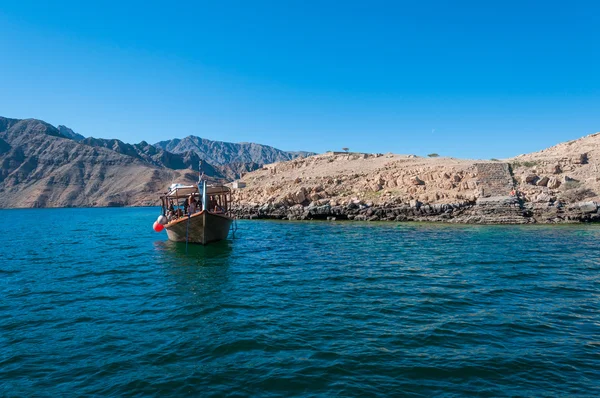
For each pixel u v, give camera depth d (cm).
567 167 5312
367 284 1578
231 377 802
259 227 4538
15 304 1366
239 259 2267
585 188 4647
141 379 802
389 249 2569
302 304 1308
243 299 1380
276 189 7144
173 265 2106
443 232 3606
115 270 1986
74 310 1283
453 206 4756
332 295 1417
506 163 5691
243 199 7412
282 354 906
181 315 1209
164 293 1490
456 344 952
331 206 5472
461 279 1650
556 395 721
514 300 1330
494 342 964
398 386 756
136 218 8575
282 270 1906
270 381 782
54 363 885
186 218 2839
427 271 1825
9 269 2062
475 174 5344
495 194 4862
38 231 4975
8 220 8925
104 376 819
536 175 5144
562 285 1532
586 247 2567
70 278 1802
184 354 918
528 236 3222
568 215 4281
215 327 1094
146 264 2158
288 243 2981
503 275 1722
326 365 845
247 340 991
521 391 736
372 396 721
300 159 9919
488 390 740
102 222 7106
